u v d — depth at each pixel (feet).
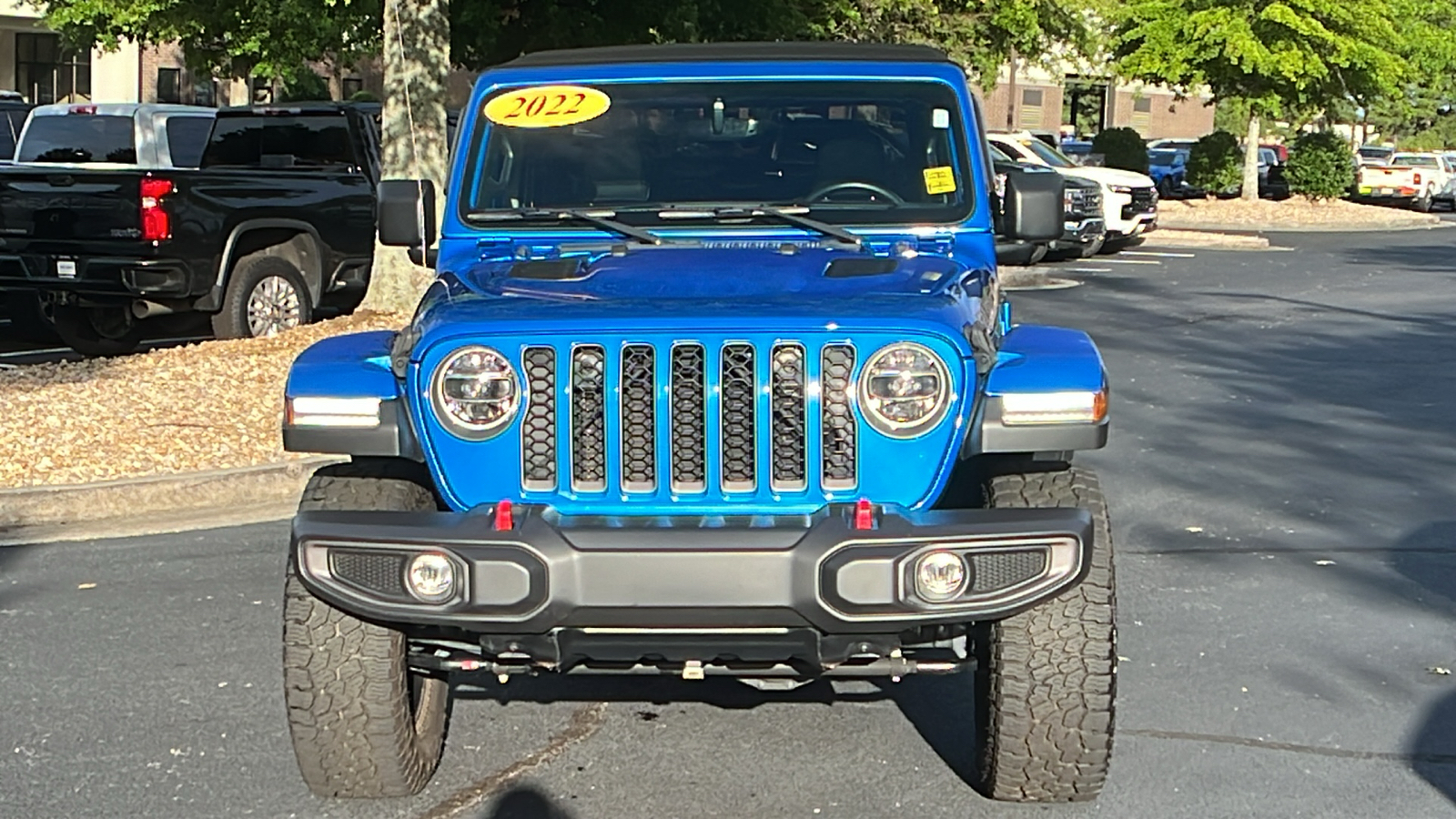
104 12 75.36
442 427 14.84
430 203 19.43
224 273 44.34
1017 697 15.02
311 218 46.83
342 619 15.26
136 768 17.28
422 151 45.09
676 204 18.92
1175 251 88.79
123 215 42.32
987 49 96.53
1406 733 18.28
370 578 14.42
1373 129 291.79
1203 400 39.86
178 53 127.75
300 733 15.51
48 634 21.97
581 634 14.55
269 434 32.63
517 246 18.65
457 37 62.95
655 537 13.98
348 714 15.40
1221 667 20.49
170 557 25.98
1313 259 83.71
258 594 23.79
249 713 18.90
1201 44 115.34
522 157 19.22
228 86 129.49
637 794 16.66
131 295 42.70
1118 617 22.57
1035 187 18.78
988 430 15.02
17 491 28.30
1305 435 35.63
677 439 14.69
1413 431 36.11
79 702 19.31
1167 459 33.14
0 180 43.45
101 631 22.11
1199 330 53.16
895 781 16.93
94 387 36.32
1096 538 15.08
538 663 15.12
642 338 14.58
